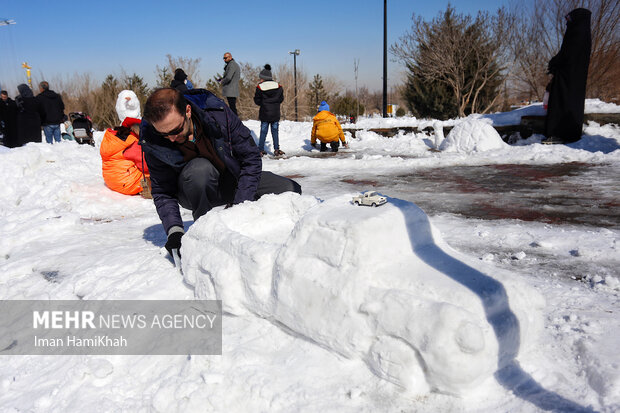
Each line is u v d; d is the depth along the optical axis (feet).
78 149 29.01
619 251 9.20
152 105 7.55
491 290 4.96
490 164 23.38
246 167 9.66
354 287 5.25
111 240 12.59
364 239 5.34
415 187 18.04
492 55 60.80
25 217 15.57
